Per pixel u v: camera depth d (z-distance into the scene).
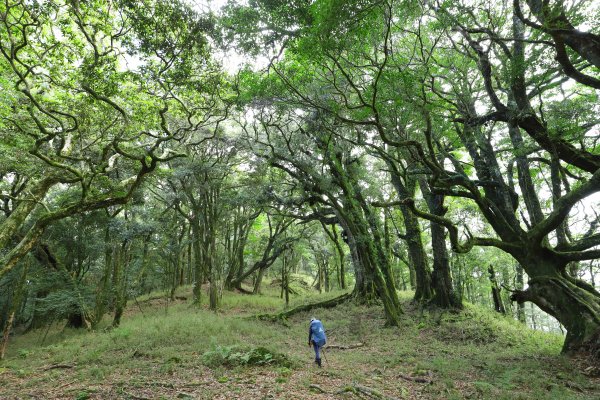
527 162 12.98
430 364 9.89
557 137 11.21
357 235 17.92
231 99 14.59
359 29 8.52
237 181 28.09
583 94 12.92
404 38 13.23
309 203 23.98
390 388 7.91
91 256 23.06
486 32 9.51
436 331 15.16
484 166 14.15
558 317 10.80
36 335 21.20
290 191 24.34
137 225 20.75
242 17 10.38
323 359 11.03
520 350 11.66
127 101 13.98
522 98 11.38
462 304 18.23
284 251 32.75
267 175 25.03
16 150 12.37
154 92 12.31
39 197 12.14
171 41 10.02
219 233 28.36
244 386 7.68
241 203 24.66
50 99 13.05
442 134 14.16
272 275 48.94
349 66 12.19
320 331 10.20
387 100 11.23
